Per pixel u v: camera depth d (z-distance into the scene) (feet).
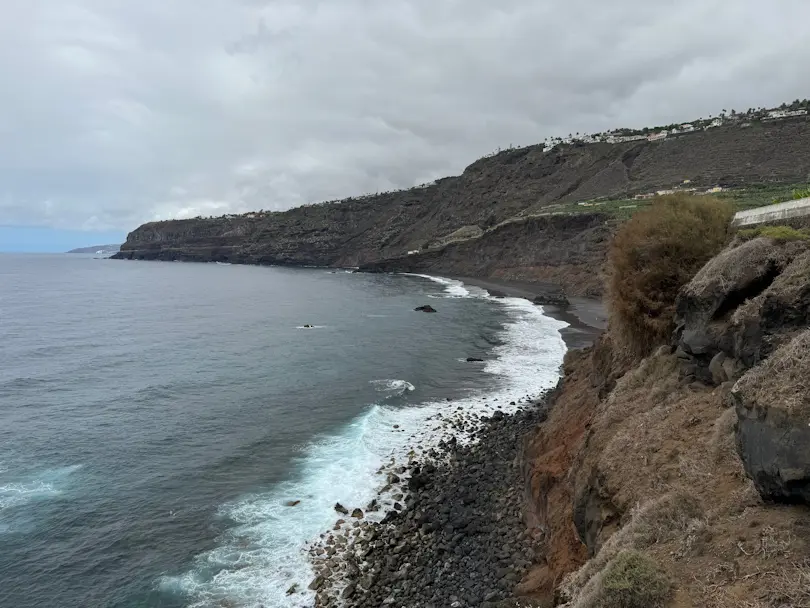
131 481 63.10
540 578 36.19
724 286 35.24
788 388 20.31
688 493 23.17
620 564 19.40
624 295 51.42
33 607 42.27
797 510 18.95
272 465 67.31
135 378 110.83
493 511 52.65
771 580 16.57
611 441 33.22
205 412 88.17
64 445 73.97
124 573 46.29
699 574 18.45
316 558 48.03
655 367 40.47
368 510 56.08
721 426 27.04
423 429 78.48
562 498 41.52
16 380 108.06
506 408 86.69
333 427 80.38
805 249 32.94
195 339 156.87
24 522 53.88
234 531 52.44
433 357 125.49
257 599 42.91
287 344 147.23
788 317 28.14
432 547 48.32
